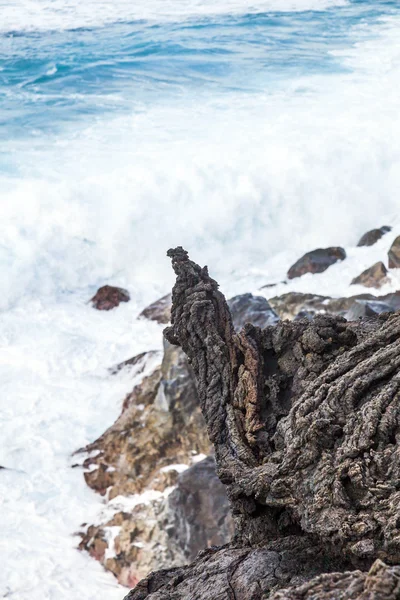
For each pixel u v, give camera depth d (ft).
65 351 73.82
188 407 57.62
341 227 94.63
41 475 59.16
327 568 15.46
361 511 14.80
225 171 97.09
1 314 81.35
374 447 15.42
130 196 93.30
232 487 17.99
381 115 112.37
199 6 163.02
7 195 93.45
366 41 147.02
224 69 132.57
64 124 112.27
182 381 57.98
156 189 94.79
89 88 124.98
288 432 17.17
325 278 76.95
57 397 67.26
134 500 55.26
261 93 123.13
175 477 55.16
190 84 126.62
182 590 16.47
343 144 101.96
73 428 63.31
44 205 92.27
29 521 55.16
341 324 20.51
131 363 69.56
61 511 56.08
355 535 14.55
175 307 22.11
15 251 87.30
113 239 91.04
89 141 107.14
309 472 16.12
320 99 119.96
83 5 160.66
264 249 93.86
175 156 101.86
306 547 16.16
